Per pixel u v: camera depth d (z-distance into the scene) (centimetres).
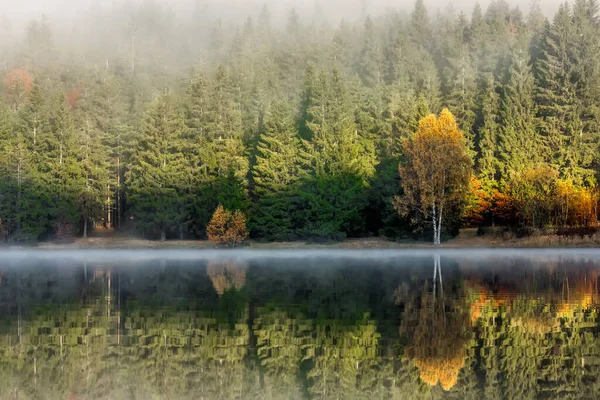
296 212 6975
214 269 4053
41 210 6988
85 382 1371
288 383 1361
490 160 7400
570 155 7469
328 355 1580
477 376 1391
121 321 2034
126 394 1296
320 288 2884
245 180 7081
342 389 1319
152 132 7219
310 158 6994
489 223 7469
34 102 7356
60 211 7081
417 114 7162
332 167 6875
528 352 1586
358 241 6812
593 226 6575
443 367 1464
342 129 7000
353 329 1886
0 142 7075
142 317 2106
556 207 6631
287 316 2116
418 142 6338
